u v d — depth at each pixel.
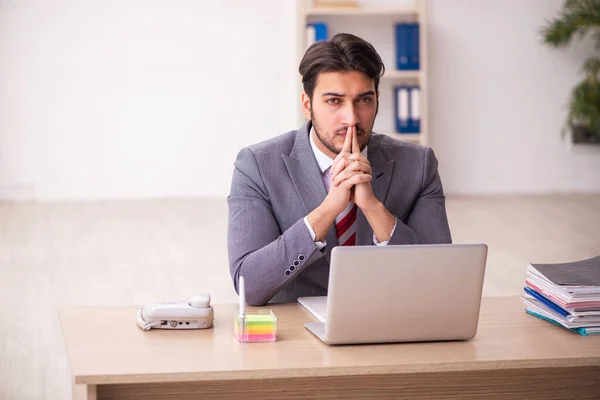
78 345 1.90
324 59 2.24
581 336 2.04
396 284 1.89
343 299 1.88
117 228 7.52
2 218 8.02
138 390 1.92
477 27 9.55
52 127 9.18
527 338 2.01
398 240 2.32
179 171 9.44
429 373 2.06
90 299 5.09
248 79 9.40
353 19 9.35
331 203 2.26
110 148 9.30
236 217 2.41
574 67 9.69
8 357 3.99
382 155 2.53
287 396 2.00
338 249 1.84
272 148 2.50
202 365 1.76
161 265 6.04
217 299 5.05
